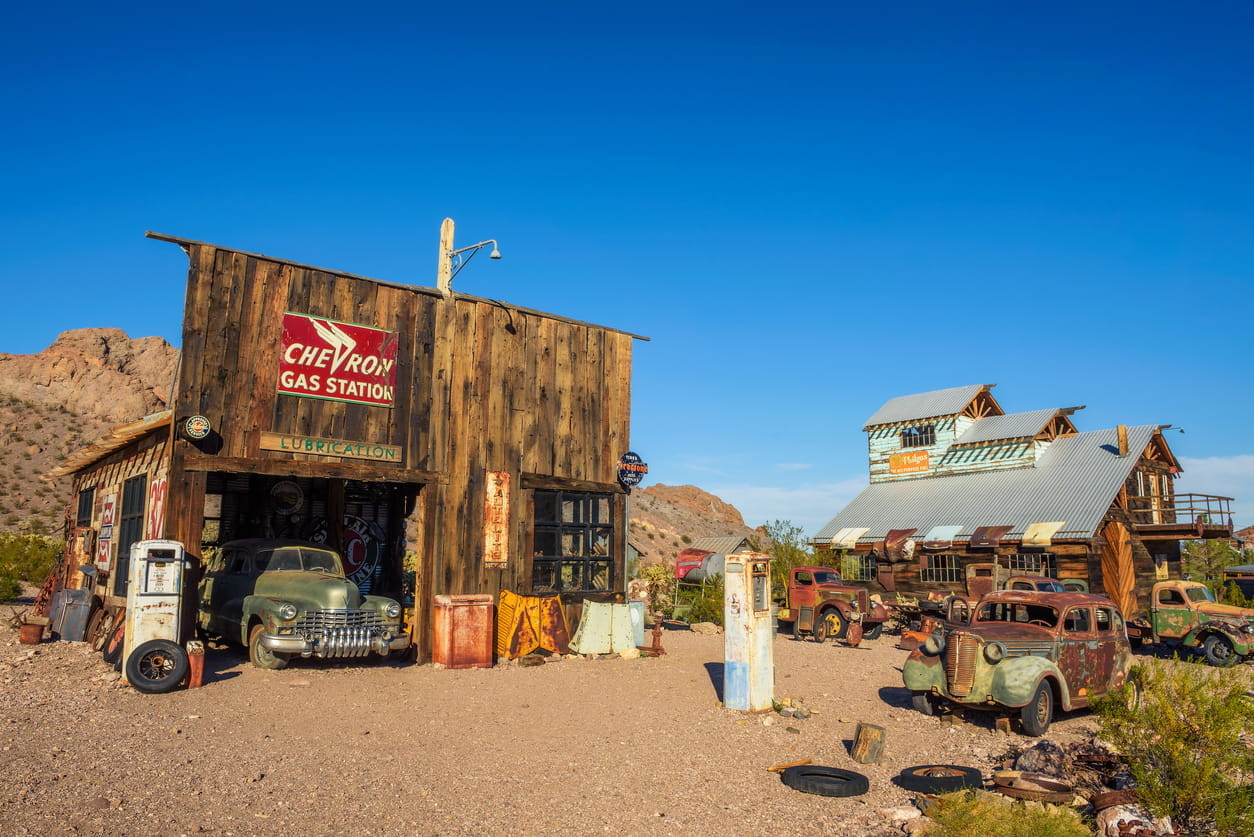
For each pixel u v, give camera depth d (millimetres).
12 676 10742
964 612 16203
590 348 16328
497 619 14031
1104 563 26766
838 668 15047
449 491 13969
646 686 11969
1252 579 32875
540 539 15141
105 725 8203
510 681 11820
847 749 9117
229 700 9609
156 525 12242
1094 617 11219
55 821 5570
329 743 8023
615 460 16453
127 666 9805
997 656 10109
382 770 7258
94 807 5875
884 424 36219
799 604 20859
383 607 12062
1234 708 7285
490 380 14750
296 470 12375
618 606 15016
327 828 5855
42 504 72375
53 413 95688
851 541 31109
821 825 6664
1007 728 10133
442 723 9133
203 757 7281
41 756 6992
